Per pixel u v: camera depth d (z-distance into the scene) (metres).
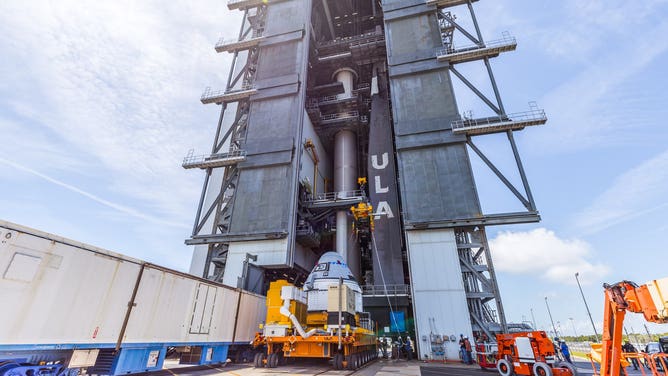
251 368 16.16
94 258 10.38
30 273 8.53
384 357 28.11
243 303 19.80
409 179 32.84
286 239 33.00
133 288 11.71
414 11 42.25
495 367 17.84
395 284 33.06
